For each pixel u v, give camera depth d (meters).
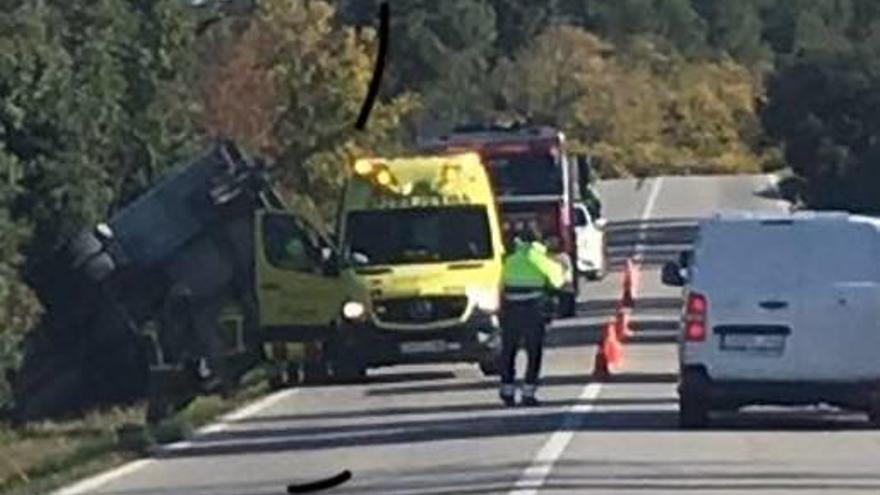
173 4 47.16
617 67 134.62
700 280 25.34
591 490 20.12
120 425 32.88
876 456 23.02
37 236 40.84
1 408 39.91
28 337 40.12
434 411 30.02
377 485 21.36
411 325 36.56
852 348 25.03
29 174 41.16
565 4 136.25
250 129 56.97
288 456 24.88
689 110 133.50
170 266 39.75
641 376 34.88
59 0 43.88
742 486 20.31
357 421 29.16
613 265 79.75
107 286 39.91
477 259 36.97
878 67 77.31
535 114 120.81
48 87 41.16
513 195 51.34
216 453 25.81
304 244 37.97
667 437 25.11
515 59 122.31
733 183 120.12
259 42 58.28
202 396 37.50
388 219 37.44
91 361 40.31
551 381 34.28
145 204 40.16
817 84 77.75
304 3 58.91
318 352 37.59
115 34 44.72
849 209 75.50
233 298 39.16
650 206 110.06
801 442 24.50
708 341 25.22
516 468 22.19
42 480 24.20
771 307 25.08
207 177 39.88
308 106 57.59
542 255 30.17
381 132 58.44
